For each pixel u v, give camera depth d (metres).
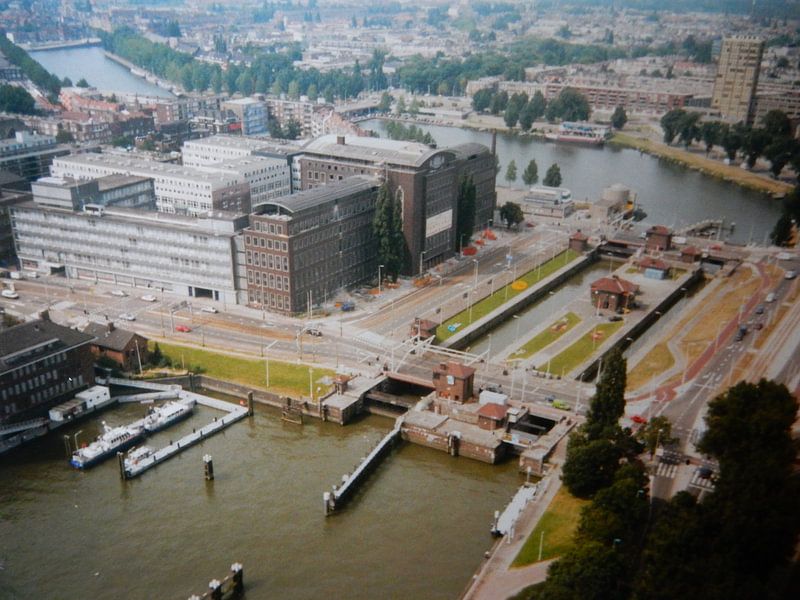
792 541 131.50
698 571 118.75
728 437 147.38
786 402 148.50
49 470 180.62
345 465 183.25
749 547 128.50
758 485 131.75
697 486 160.12
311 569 147.38
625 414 192.88
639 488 145.38
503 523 155.75
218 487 173.75
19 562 149.25
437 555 151.50
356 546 154.00
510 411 195.00
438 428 191.12
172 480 176.38
